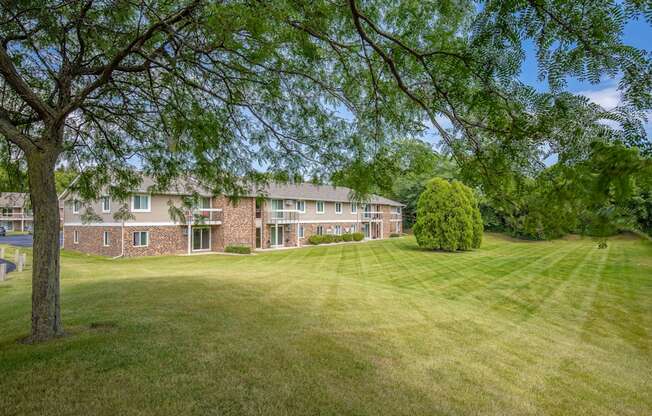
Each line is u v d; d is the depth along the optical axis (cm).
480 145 192
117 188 596
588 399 389
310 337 502
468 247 2127
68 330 483
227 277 1026
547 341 593
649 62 119
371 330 562
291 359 420
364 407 329
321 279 1060
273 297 756
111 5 337
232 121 477
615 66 124
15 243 2798
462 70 175
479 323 668
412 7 251
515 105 149
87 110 504
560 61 136
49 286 444
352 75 348
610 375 462
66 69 439
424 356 469
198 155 493
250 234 2398
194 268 1395
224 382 354
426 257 1855
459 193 2139
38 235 439
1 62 371
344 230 3253
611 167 97
